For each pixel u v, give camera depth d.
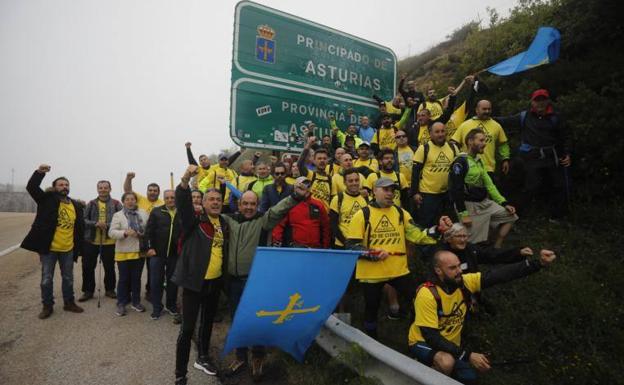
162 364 3.56
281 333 3.10
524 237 4.68
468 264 3.32
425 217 4.67
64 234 5.10
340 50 8.48
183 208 3.28
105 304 5.60
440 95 9.36
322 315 3.12
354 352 2.78
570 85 5.76
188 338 3.15
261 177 6.37
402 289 3.57
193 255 3.29
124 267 5.17
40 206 4.96
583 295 3.30
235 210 6.59
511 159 5.77
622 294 3.42
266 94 7.33
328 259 2.87
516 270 2.88
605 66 5.46
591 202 4.83
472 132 4.29
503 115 6.15
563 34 6.54
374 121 8.93
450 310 2.88
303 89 7.82
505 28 8.45
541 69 6.47
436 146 4.68
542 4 8.31
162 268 5.05
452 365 2.65
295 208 4.34
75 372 3.38
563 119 5.02
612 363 2.76
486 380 2.81
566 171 4.73
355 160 6.44
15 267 7.73
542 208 5.25
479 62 8.21
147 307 5.51
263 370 3.41
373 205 3.68
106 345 4.00
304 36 7.93
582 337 3.02
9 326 4.54
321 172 5.48
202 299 3.46
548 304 3.42
